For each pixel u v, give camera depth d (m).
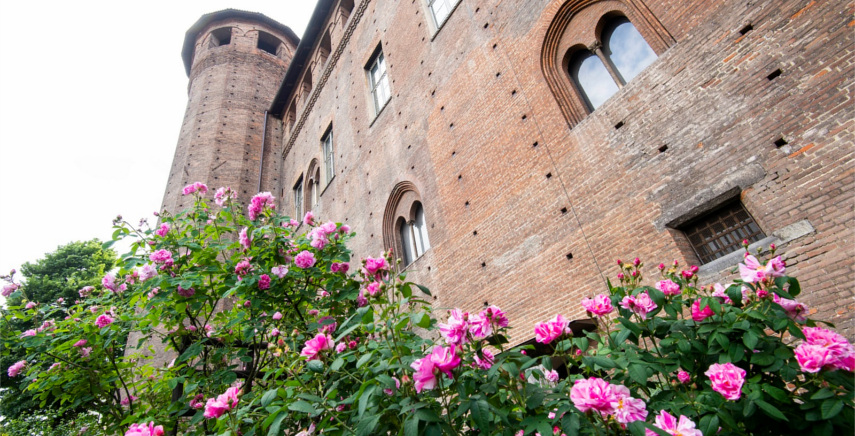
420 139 10.76
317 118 19.16
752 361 2.19
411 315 2.37
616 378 2.63
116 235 4.14
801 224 4.21
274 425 2.21
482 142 8.63
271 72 26.58
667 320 2.63
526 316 6.80
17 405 10.82
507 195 7.74
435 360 1.93
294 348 3.66
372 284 2.97
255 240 4.41
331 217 15.10
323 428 2.39
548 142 7.21
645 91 5.99
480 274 7.91
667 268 5.15
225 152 21.52
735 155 4.86
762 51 4.87
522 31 8.36
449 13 10.75
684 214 5.17
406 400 2.04
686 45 5.66
